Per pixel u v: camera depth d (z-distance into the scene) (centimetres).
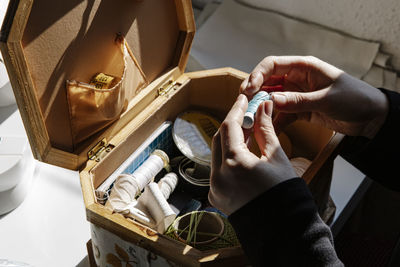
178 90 85
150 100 82
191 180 81
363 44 115
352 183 96
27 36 54
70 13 59
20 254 74
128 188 71
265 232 44
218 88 89
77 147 69
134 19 73
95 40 66
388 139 62
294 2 124
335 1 116
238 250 52
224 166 48
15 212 80
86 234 78
